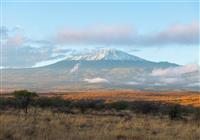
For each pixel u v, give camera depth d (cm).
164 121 3475
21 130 2164
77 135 2039
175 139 2095
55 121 2947
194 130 2588
